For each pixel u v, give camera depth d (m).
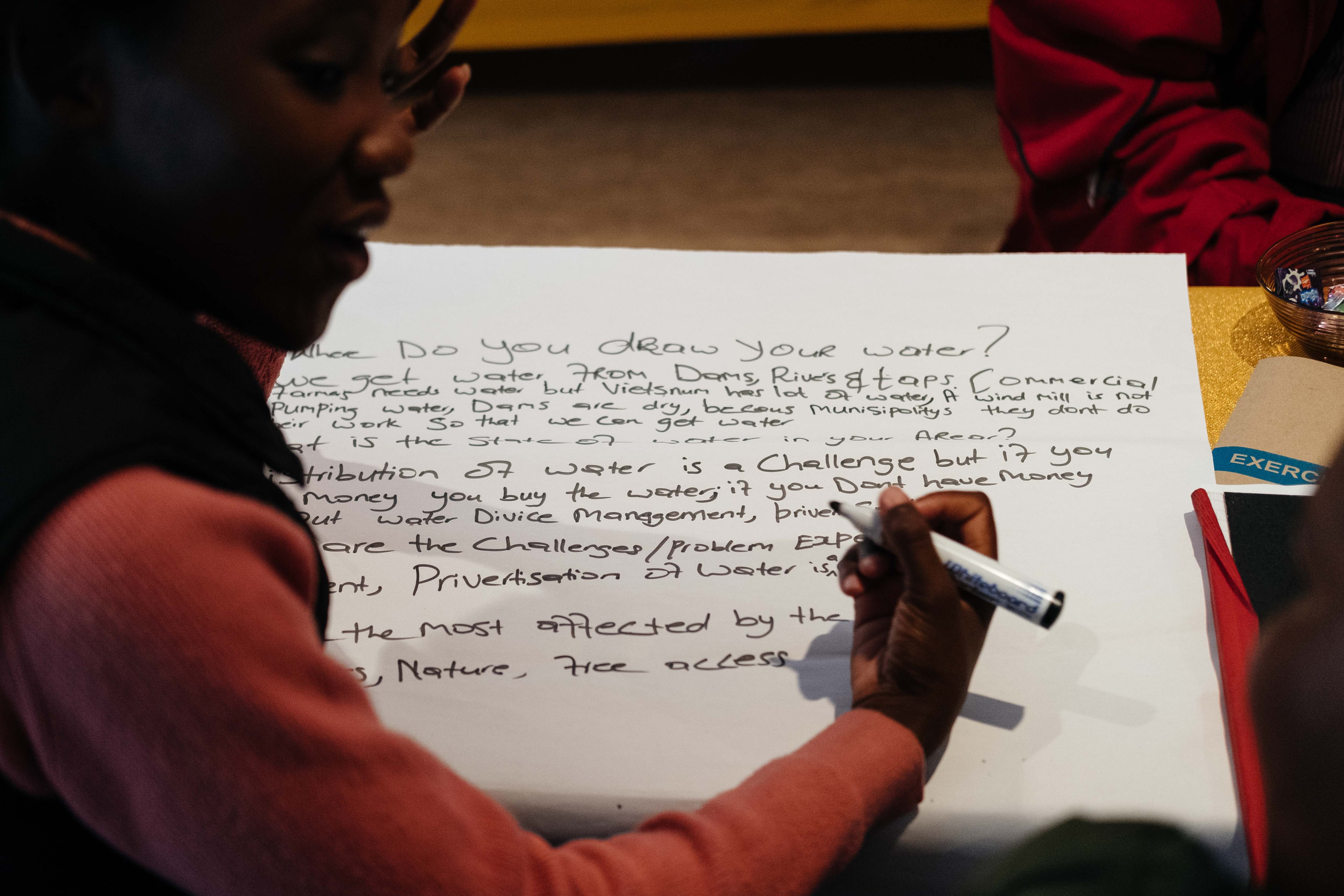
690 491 0.73
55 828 0.39
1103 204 1.16
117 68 0.32
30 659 0.31
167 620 0.30
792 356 0.84
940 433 0.76
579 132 2.86
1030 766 0.56
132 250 0.37
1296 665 0.24
